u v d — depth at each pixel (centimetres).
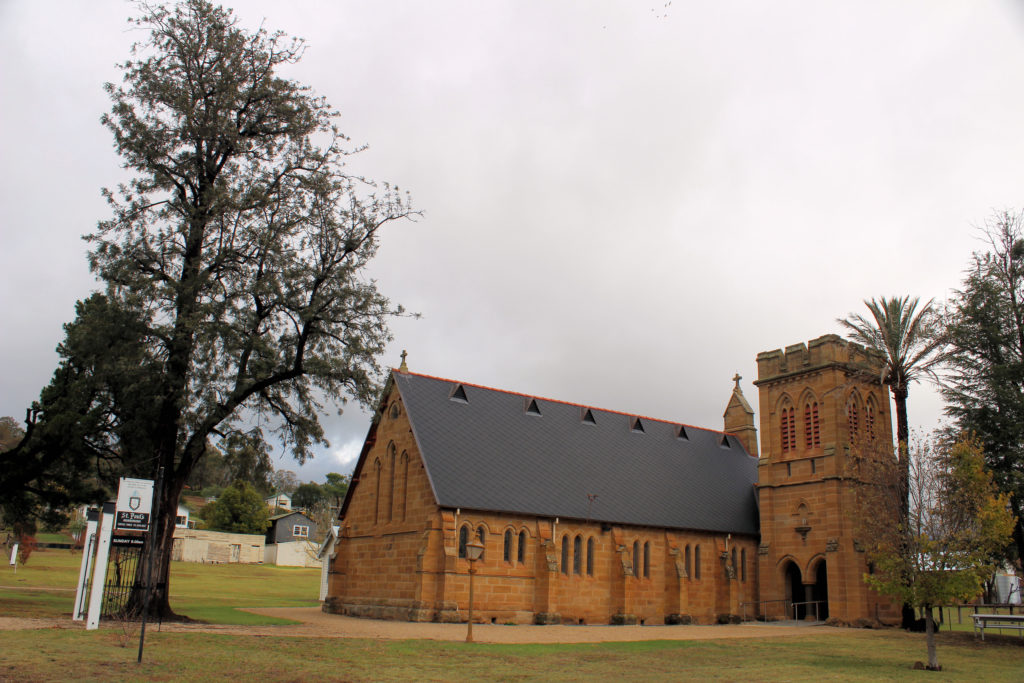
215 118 3609
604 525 5053
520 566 4616
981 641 3900
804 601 5772
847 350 5691
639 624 5022
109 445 4194
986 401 4553
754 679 2294
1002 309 4569
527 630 3944
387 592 4666
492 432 5144
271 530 13450
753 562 5903
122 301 3381
